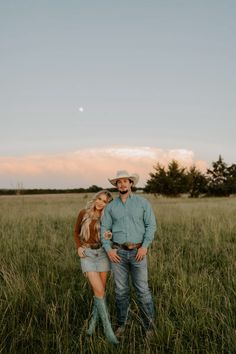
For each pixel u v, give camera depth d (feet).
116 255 14.99
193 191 157.99
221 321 14.29
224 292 17.67
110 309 16.87
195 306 15.79
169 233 36.45
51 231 39.40
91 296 18.37
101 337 14.01
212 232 35.73
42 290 18.95
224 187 165.48
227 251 28.12
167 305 15.94
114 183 15.20
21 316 16.29
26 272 22.95
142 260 15.11
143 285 15.12
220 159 179.83
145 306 15.07
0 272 22.24
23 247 31.07
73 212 59.62
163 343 13.57
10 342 13.89
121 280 15.30
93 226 15.33
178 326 14.69
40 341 14.16
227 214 49.83
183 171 151.33
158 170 151.33
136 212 15.05
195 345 13.37
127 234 15.02
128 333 14.69
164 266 22.81
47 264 23.97
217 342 13.62
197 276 19.88
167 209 62.08
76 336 14.52
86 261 15.19
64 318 15.48
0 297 17.63
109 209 15.17
